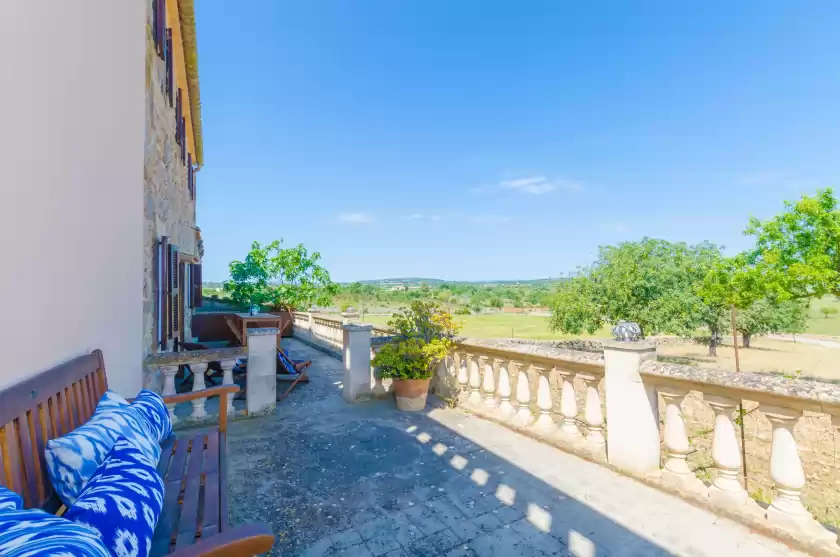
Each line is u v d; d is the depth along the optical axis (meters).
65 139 2.68
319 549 2.29
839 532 2.42
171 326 6.11
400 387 5.12
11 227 2.00
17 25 2.08
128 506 1.36
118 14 3.72
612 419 3.32
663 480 2.95
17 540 0.92
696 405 10.23
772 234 19.77
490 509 2.72
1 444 1.41
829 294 18.73
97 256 3.26
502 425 4.49
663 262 23.66
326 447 3.85
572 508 2.73
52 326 2.47
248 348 4.78
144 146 4.23
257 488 3.02
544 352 3.97
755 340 34.12
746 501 2.56
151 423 2.43
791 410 2.31
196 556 1.15
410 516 2.64
